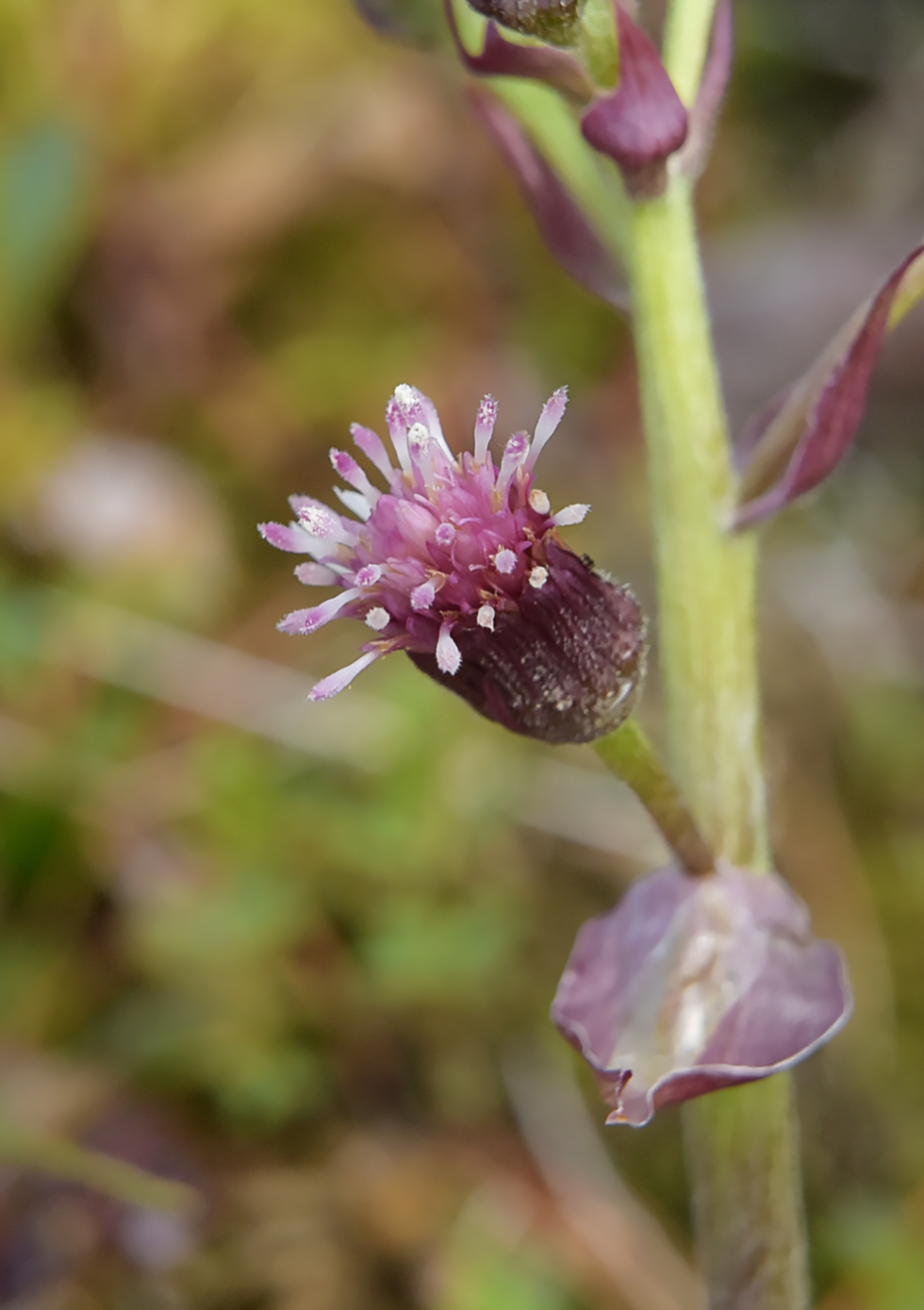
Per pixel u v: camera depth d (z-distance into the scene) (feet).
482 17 0.47
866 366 0.45
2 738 0.60
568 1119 0.57
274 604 0.66
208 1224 0.55
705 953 0.45
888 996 0.60
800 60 0.99
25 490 0.67
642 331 0.46
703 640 0.46
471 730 0.61
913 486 0.77
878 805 0.63
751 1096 0.47
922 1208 0.57
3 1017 0.57
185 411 0.73
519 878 0.60
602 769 0.61
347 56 0.81
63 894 0.59
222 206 0.76
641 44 0.45
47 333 0.73
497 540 0.43
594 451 0.76
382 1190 0.56
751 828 0.46
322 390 0.74
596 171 0.47
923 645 0.69
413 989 0.57
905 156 0.90
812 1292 0.56
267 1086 0.56
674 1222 0.57
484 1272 0.55
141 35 0.78
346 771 0.60
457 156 0.79
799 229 0.87
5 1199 0.54
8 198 0.71
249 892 0.58
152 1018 0.57
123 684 0.62
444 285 0.77
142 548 0.67
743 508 0.46
